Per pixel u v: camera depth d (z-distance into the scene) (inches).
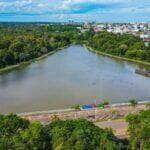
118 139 3575.3
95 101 6609.3
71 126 3115.2
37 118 5009.8
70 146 2819.9
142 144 3144.7
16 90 7377.0
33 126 3090.6
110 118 5310.0
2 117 3250.5
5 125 3132.4
